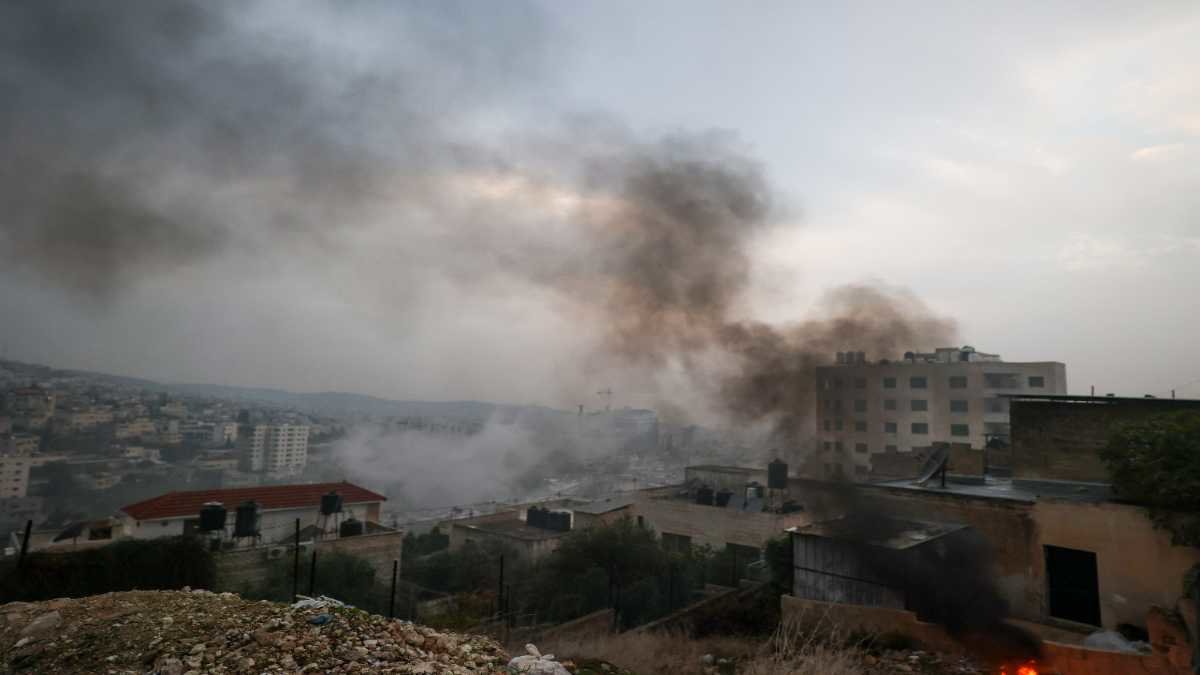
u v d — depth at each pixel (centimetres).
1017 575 1522
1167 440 1358
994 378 6131
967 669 1159
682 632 1514
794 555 1630
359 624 672
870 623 1377
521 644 1409
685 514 3469
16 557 1466
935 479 2044
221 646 614
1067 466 1938
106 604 750
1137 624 1326
